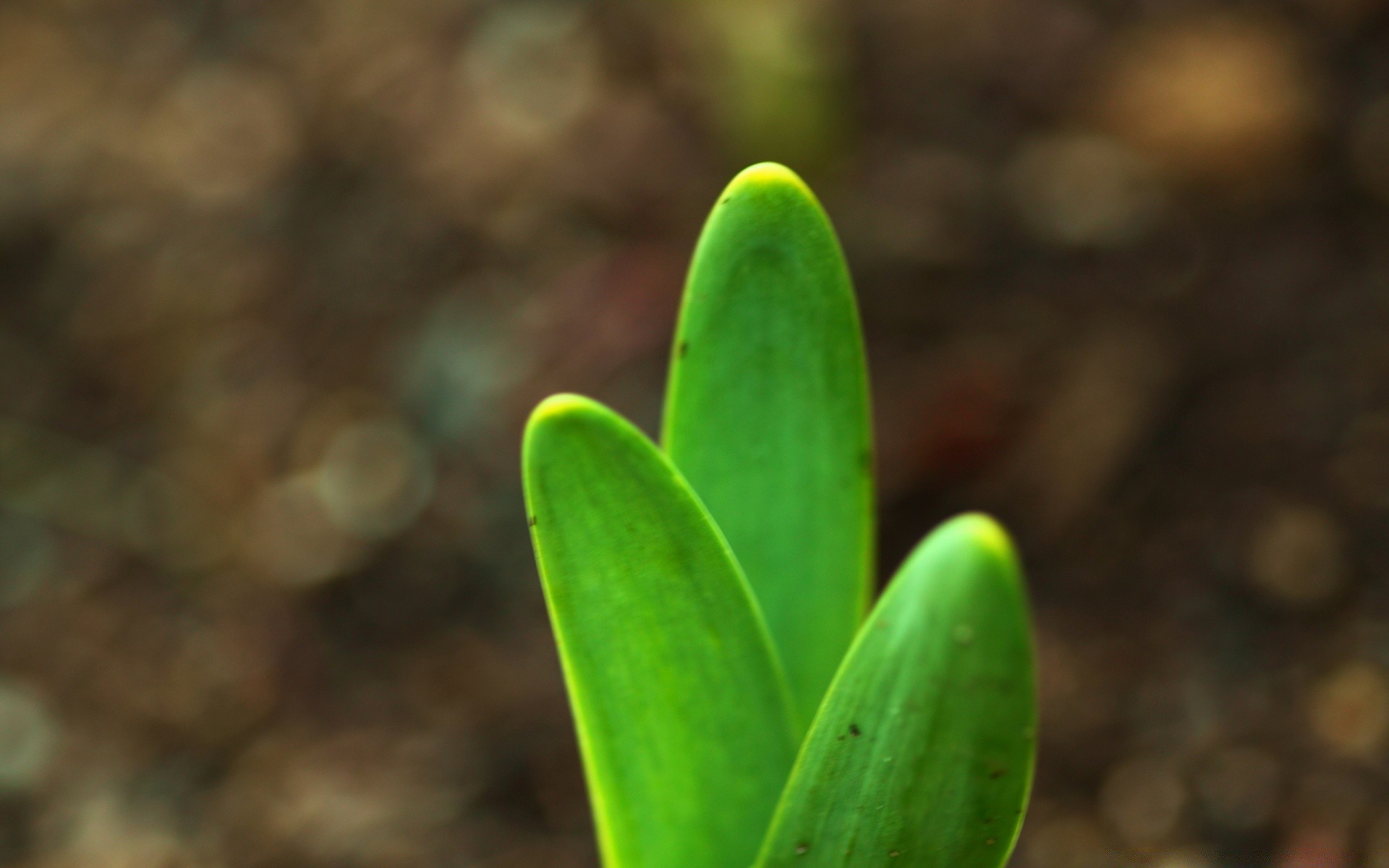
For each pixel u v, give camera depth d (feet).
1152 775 1.28
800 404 0.91
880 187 1.90
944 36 2.11
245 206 2.09
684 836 0.91
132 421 1.86
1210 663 1.36
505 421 1.73
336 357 1.87
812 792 0.87
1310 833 1.21
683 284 1.83
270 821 1.39
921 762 0.85
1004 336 1.70
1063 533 1.52
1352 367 1.56
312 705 1.51
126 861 1.36
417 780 1.42
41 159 2.22
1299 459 1.50
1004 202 1.86
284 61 2.33
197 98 2.30
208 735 1.49
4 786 1.44
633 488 0.86
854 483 0.92
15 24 2.55
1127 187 1.83
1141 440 1.57
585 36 2.22
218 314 1.96
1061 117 1.96
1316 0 1.94
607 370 1.74
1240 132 1.81
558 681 1.51
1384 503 1.43
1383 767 1.23
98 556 1.70
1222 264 1.71
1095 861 1.22
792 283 0.90
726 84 1.86
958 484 1.58
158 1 2.51
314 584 1.63
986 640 0.83
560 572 0.87
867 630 0.85
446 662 1.54
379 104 2.20
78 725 1.51
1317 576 1.40
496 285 1.89
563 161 2.03
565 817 1.37
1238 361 1.61
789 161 1.87
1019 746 0.84
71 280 2.04
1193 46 1.95
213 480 1.77
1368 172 1.74
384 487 1.71
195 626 1.61
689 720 0.90
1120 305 1.71
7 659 1.59
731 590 0.88
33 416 1.88
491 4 2.32
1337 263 1.67
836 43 2.05
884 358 1.71
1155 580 1.45
